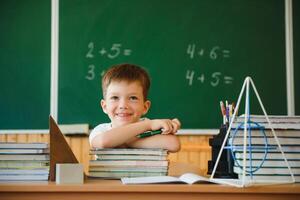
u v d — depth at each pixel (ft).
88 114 9.55
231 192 2.84
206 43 9.76
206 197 2.86
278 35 9.82
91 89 9.61
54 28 9.75
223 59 9.73
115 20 9.81
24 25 9.80
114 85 4.58
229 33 9.79
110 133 3.75
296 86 9.68
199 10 9.86
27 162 3.34
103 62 9.68
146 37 9.77
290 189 2.87
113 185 2.83
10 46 9.74
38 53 9.71
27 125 9.55
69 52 9.70
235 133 3.43
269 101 9.61
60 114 9.55
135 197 2.85
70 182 3.06
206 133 9.53
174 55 9.72
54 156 3.30
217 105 9.62
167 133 3.84
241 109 9.45
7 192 2.82
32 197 2.83
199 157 9.48
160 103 9.60
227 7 9.88
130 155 3.53
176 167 5.18
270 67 9.73
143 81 4.73
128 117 4.54
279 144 3.34
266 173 3.35
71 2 9.80
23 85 9.64
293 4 9.81
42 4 9.80
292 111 9.61
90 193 2.84
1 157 3.33
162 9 9.86
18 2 9.86
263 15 9.87
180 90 9.64
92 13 9.84
